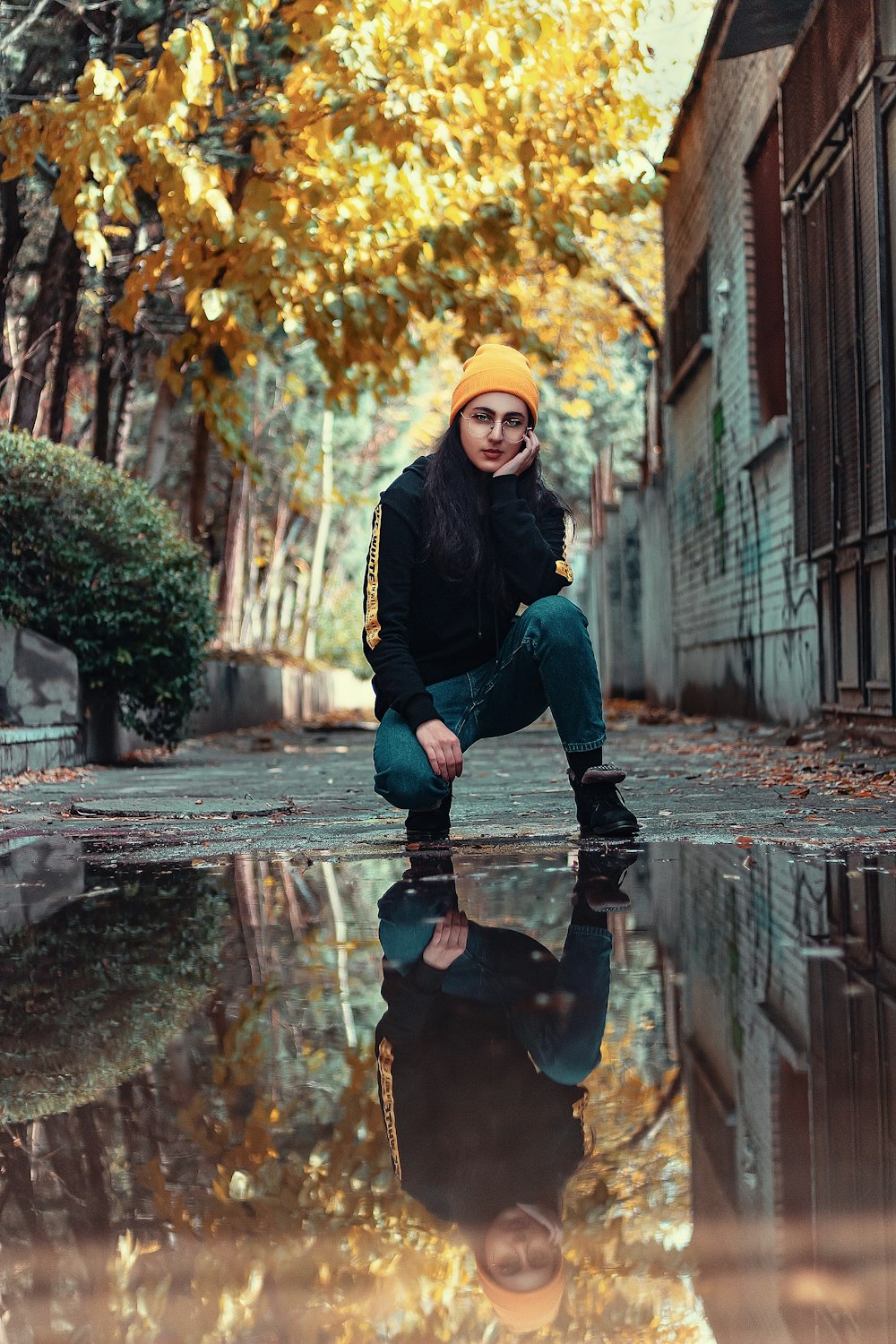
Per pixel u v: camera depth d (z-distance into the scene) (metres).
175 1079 1.18
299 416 25.62
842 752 6.59
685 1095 1.08
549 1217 0.80
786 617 9.62
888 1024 1.34
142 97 7.25
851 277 7.02
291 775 6.84
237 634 21.28
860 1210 0.80
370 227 8.57
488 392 3.20
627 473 39.97
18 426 9.40
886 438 6.43
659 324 19.94
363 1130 1.00
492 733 3.40
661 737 9.84
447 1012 1.44
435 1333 0.65
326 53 7.73
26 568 8.18
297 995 1.56
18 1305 0.70
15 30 7.83
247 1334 0.66
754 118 10.27
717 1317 0.65
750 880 2.43
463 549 3.17
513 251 8.92
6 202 8.84
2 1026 1.46
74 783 6.46
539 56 8.44
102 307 11.34
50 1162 0.95
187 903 2.41
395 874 2.68
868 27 6.50
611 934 1.91
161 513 8.80
